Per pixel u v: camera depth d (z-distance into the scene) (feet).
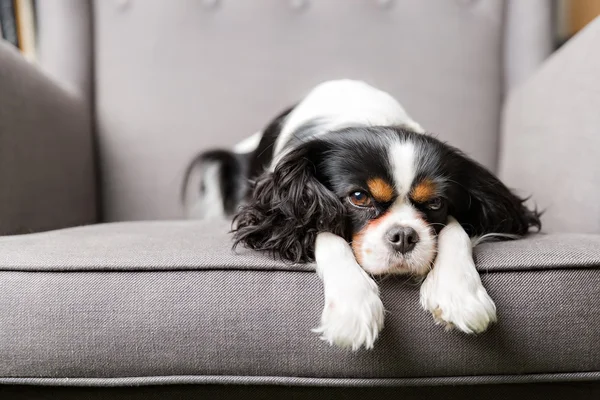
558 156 4.10
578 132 3.84
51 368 2.64
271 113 5.79
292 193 3.36
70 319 2.62
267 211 3.35
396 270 2.97
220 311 2.63
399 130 3.76
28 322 2.63
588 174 3.65
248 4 5.78
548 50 5.70
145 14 5.71
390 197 3.39
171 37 5.73
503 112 5.66
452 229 3.26
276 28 5.80
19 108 4.10
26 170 4.09
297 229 3.19
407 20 5.82
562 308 2.63
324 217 3.29
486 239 3.59
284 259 2.89
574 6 6.40
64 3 5.62
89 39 5.75
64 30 5.60
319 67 5.81
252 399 2.77
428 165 3.46
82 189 5.12
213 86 5.75
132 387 2.71
